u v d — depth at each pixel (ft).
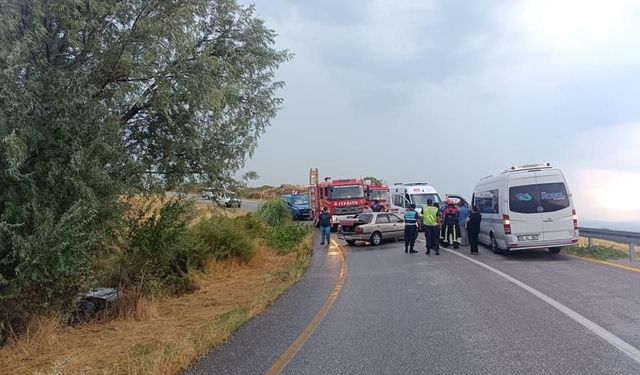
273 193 252.42
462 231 69.77
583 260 50.14
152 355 20.77
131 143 36.78
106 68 30.81
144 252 37.09
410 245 63.72
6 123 24.34
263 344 23.06
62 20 27.22
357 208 104.01
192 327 28.45
